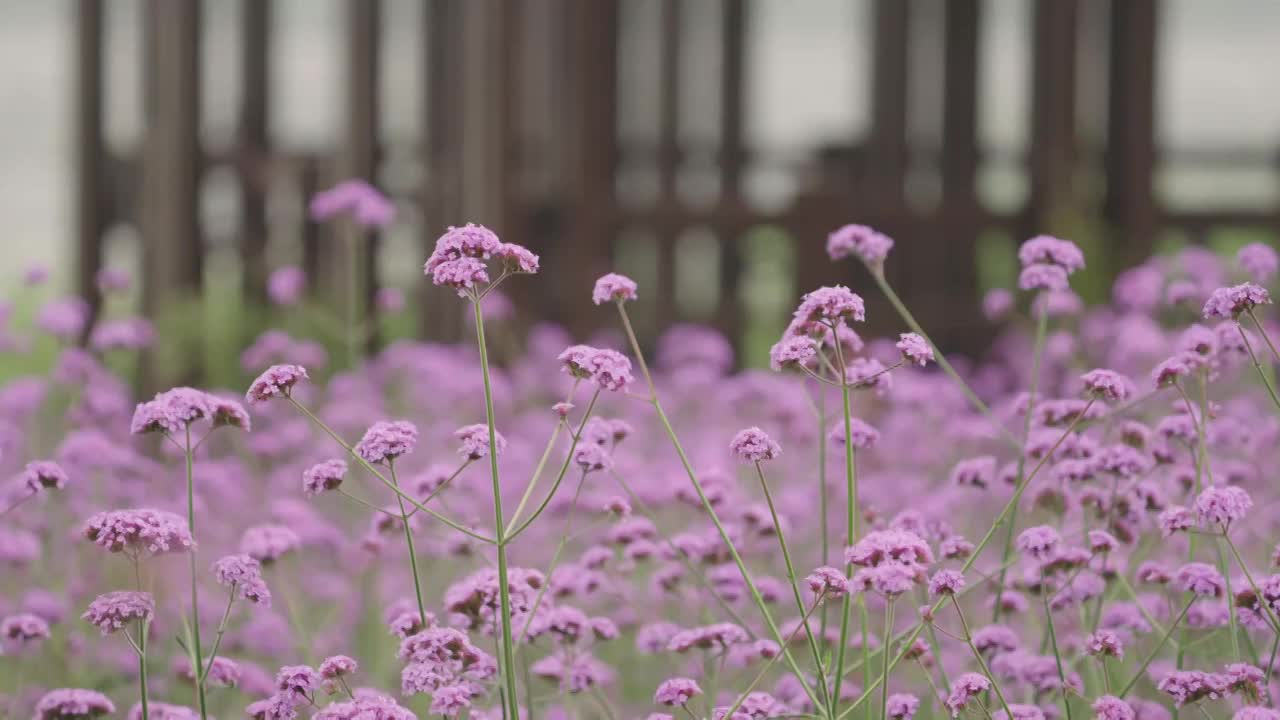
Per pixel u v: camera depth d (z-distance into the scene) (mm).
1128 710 3348
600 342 12273
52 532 5352
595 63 12508
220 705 4668
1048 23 13094
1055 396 8289
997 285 13125
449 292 11820
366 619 5145
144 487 5727
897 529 3625
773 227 12789
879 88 13500
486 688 3678
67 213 12156
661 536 4297
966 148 13500
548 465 6832
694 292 13531
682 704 3451
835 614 4410
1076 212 12852
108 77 12508
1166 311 7863
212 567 3287
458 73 12312
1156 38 12898
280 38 13086
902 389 6699
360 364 7422
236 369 11547
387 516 4246
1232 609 3422
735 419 8445
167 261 11656
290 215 12445
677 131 13742
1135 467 3922
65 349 6547
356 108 11852
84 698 3508
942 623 4785
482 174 11734
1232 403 6023
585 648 4348
